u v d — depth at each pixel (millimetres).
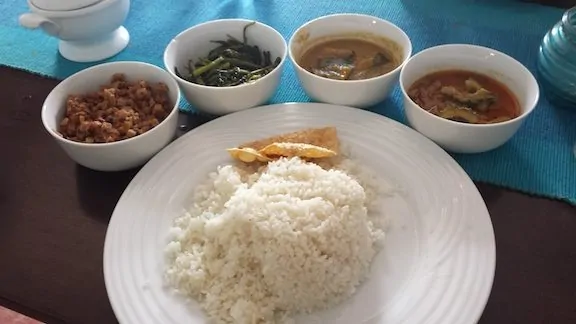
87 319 276
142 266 285
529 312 267
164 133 333
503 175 327
